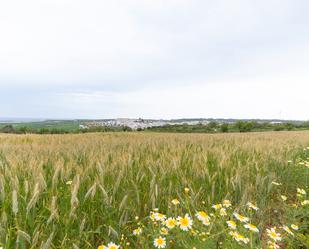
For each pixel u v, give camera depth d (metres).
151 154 5.14
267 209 3.35
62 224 2.21
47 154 4.93
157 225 2.24
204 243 2.04
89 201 2.62
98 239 2.43
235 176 3.55
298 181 4.62
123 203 2.49
